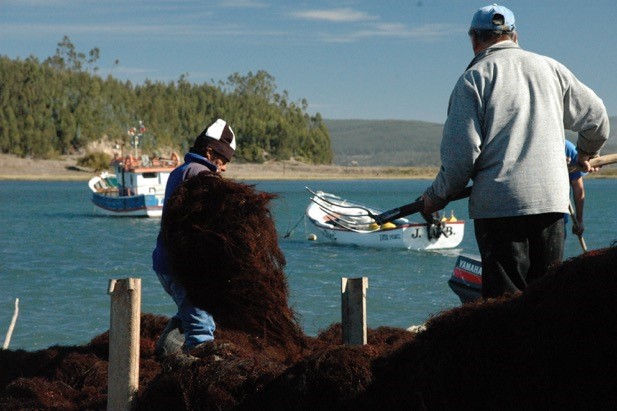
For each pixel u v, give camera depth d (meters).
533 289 5.12
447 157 6.70
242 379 6.06
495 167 6.62
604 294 4.76
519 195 6.54
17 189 128.38
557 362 4.82
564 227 6.84
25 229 52.47
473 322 5.16
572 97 6.89
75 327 18.17
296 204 85.50
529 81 6.73
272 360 6.66
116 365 6.45
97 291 24.19
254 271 7.08
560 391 4.80
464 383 5.07
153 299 21.31
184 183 7.31
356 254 35.16
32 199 95.19
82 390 7.96
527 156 6.57
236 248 7.05
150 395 6.29
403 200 106.38
